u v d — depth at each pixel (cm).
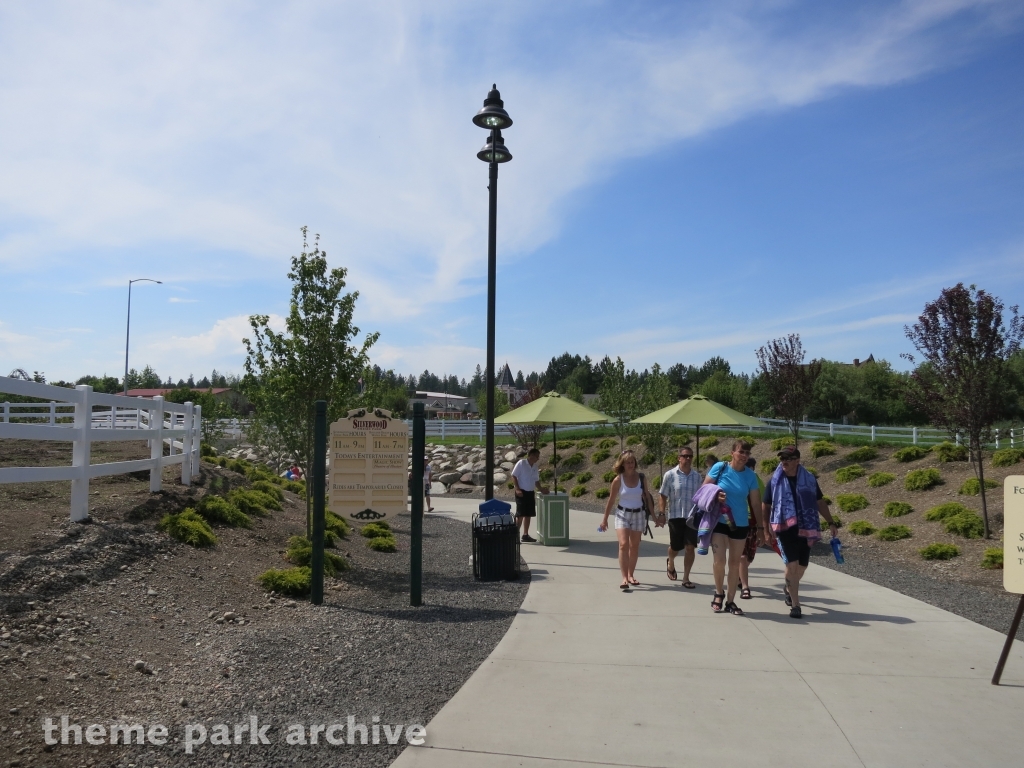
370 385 1655
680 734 455
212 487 1230
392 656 608
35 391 703
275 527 1129
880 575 1024
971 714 490
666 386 2295
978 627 716
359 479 864
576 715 485
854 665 593
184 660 564
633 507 904
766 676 565
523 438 2992
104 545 749
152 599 671
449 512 2000
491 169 1138
